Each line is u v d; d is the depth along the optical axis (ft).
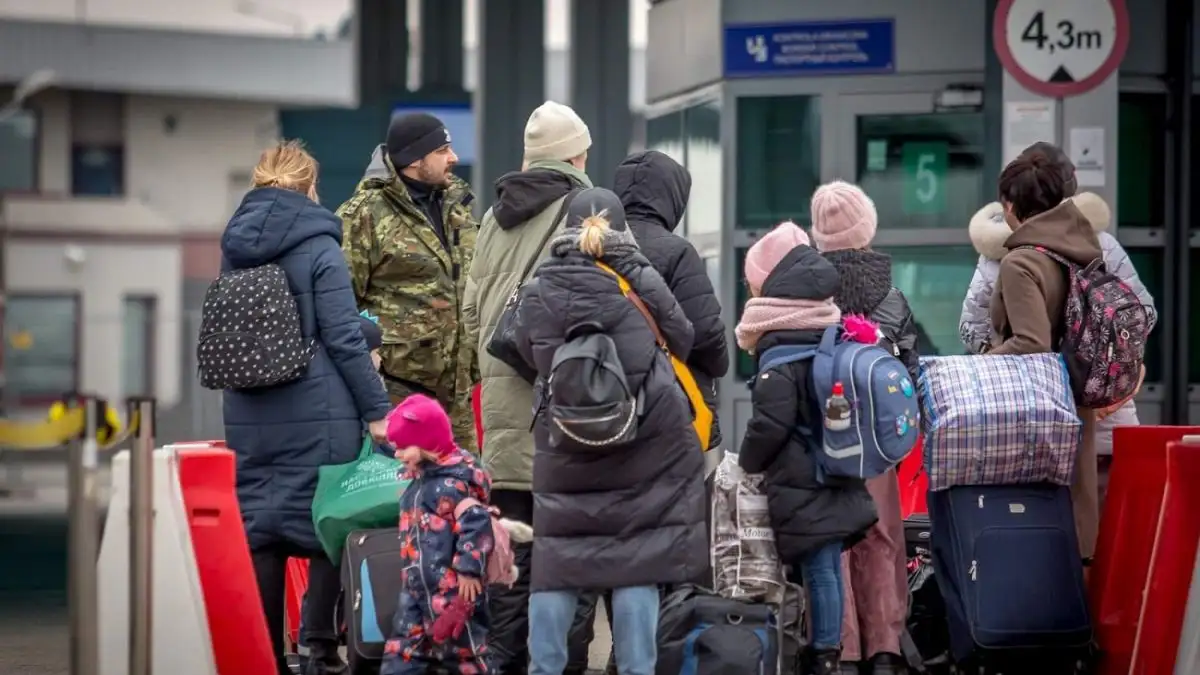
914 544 67.72
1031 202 62.28
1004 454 60.03
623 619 54.08
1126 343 60.44
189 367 284.82
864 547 62.85
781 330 59.11
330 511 58.29
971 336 67.10
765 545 60.18
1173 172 97.91
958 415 59.77
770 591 59.98
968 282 98.94
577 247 54.95
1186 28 97.25
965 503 60.49
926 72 98.43
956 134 98.58
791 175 100.07
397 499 58.23
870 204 63.00
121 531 56.24
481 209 138.72
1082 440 62.39
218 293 59.62
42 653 76.54
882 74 98.94
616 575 53.67
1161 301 98.22
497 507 59.98
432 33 157.28
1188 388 98.58
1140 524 61.16
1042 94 94.43
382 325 65.41
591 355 52.75
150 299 442.91
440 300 65.67
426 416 54.19
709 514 62.34
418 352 65.31
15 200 430.61
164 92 433.89
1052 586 60.08
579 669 61.46
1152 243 97.96
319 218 60.64
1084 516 62.39
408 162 65.82
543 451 54.44
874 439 57.47
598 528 53.83
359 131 161.38
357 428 60.44
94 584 51.57
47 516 211.61
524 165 62.44
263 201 60.64
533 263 60.49
